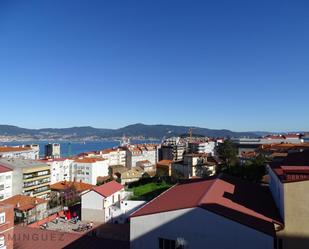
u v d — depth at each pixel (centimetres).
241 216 2569
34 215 7431
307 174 2530
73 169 14988
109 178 14575
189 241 2588
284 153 10912
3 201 7862
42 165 10662
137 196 8325
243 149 18025
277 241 2558
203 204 2623
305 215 2495
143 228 2767
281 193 2723
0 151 14462
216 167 11369
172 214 2666
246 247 2411
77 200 9388
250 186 3981
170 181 10525
